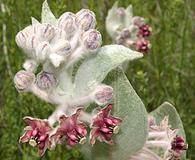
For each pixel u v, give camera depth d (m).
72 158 0.26
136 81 0.31
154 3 0.37
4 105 0.29
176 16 0.33
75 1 0.33
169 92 0.32
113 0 0.35
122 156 0.19
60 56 0.16
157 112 0.22
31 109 0.27
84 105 0.17
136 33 0.31
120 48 0.17
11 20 0.31
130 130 0.18
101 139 0.17
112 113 0.18
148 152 0.20
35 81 0.17
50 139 0.16
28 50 0.17
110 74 0.18
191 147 0.28
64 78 0.17
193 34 0.36
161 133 0.20
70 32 0.17
